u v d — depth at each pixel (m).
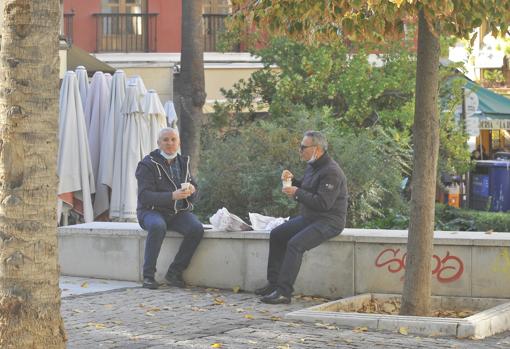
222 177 23.89
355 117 29.62
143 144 22.50
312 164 16.17
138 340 12.48
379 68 30.19
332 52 30.30
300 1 14.61
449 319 13.59
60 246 18.84
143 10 46.47
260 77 33.09
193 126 28.27
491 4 14.10
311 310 14.63
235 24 15.51
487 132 41.72
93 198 22.97
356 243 16.52
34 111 8.97
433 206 14.52
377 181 23.47
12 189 8.99
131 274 18.17
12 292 9.01
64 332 9.35
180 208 17.44
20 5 8.88
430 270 14.56
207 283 17.52
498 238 15.91
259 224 17.66
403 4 13.55
